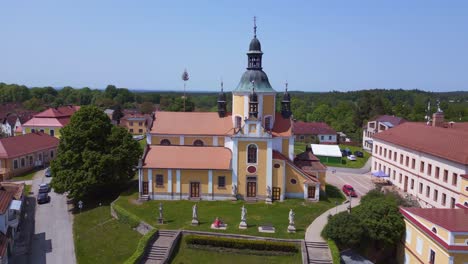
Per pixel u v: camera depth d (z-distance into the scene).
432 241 40.16
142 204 59.44
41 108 190.75
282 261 44.00
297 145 132.50
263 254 45.09
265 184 61.12
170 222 52.00
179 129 68.56
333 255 42.78
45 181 81.25
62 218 60.53
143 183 61.38
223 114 70.69
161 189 61.47
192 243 46.69
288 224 51.88
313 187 62.69
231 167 60.75
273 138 64.12
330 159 103.94
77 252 48.75
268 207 58.66
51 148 96.81
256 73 64.81
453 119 159.12
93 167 61.34
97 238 51.88
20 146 88.38
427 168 67.62
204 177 61.06
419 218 43.41
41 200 67.00
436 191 64.88
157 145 65.06
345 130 165.62
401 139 79.25
